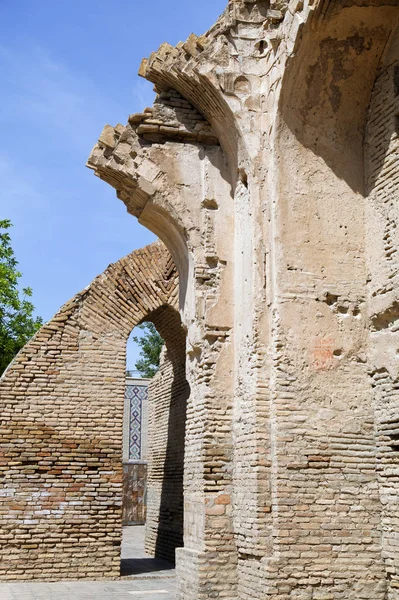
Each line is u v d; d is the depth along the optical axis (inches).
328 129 398.0
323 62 382.6
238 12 413.7
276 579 339.0
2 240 922.7
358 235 391.2
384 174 378.6
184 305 447.5
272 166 390.3
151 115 434.0
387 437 359.6
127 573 545.0
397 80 375.2
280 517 347.9
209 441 394.3
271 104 397.4
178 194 428.1
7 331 896.3
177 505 615.5
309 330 373.7
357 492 358.3
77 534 521.3
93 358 552.1
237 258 417.1
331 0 355.9
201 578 370.9
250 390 378.0
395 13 372.2
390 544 349.4
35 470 523.8
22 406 531.8
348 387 371.9
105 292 565.6
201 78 405.4
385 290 370.3
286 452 356.2
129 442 1218.0
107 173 442.3
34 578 506.6
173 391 661.9
